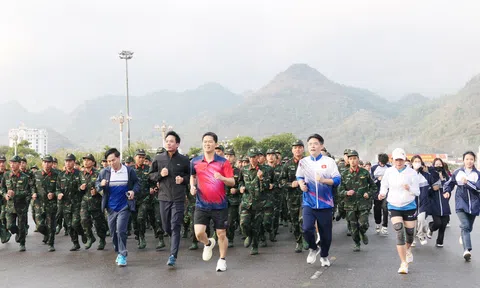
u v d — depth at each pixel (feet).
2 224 40.83
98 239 42.96
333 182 27.58
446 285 24.34
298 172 28.35
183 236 43.06
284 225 51.78
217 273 27.55
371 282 25.03
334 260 31.14
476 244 37.22
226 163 28.09
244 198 34.14
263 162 37.93
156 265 30.12
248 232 33.86
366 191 34.50
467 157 31.35
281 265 29.68
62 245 39.45
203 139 28.04
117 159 31.01
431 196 36.37
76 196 36.58
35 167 52.60
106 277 26.96
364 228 34.35
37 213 36.45
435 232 43.96
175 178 29.78
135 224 37.76
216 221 28.04
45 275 27.86
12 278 27.30
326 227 28.17
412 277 26.08
